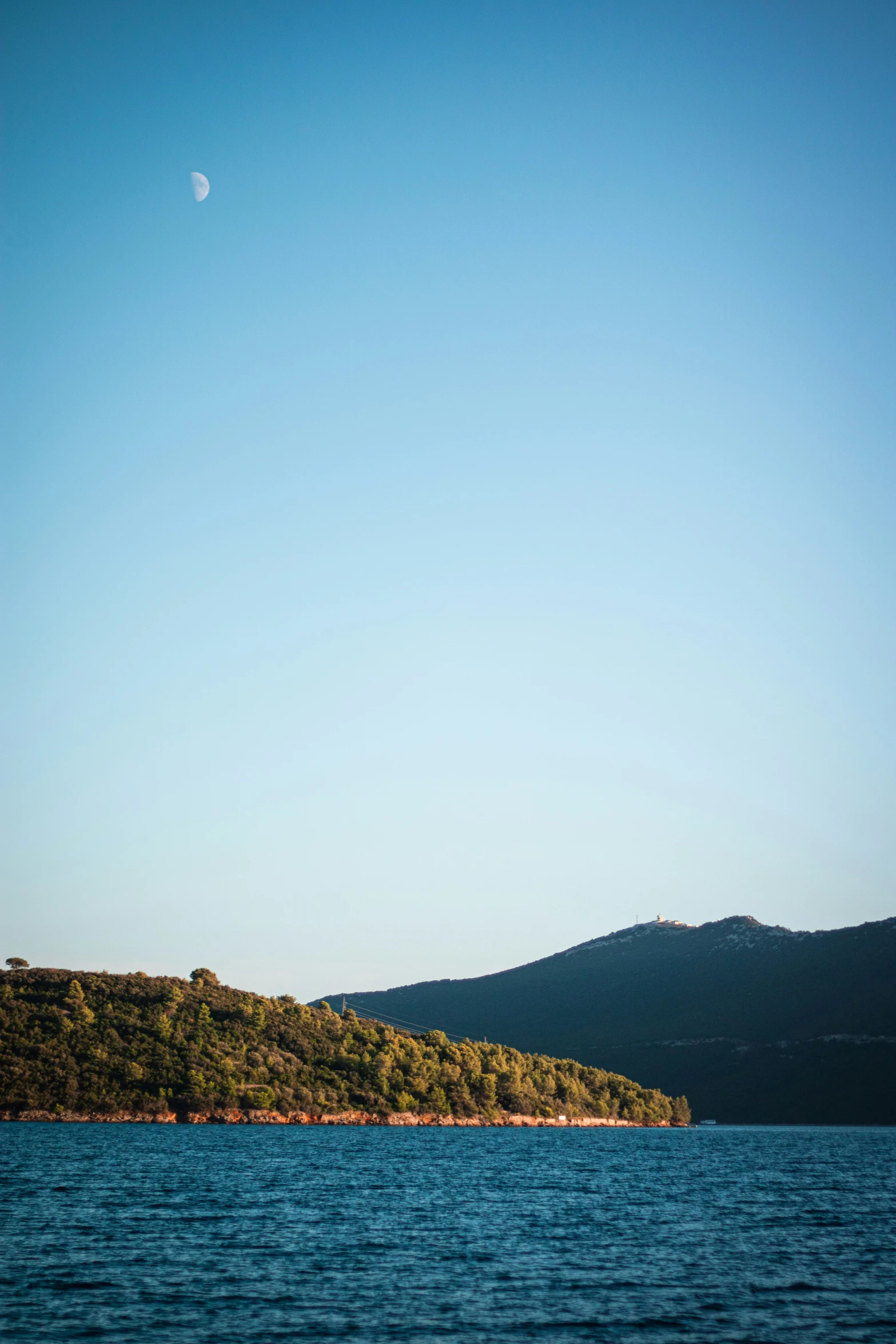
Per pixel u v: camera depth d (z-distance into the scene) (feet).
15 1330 132.67
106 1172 324.80
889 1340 136.77
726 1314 149.48
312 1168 370.32
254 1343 129.70
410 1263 183.11
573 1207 274.57
